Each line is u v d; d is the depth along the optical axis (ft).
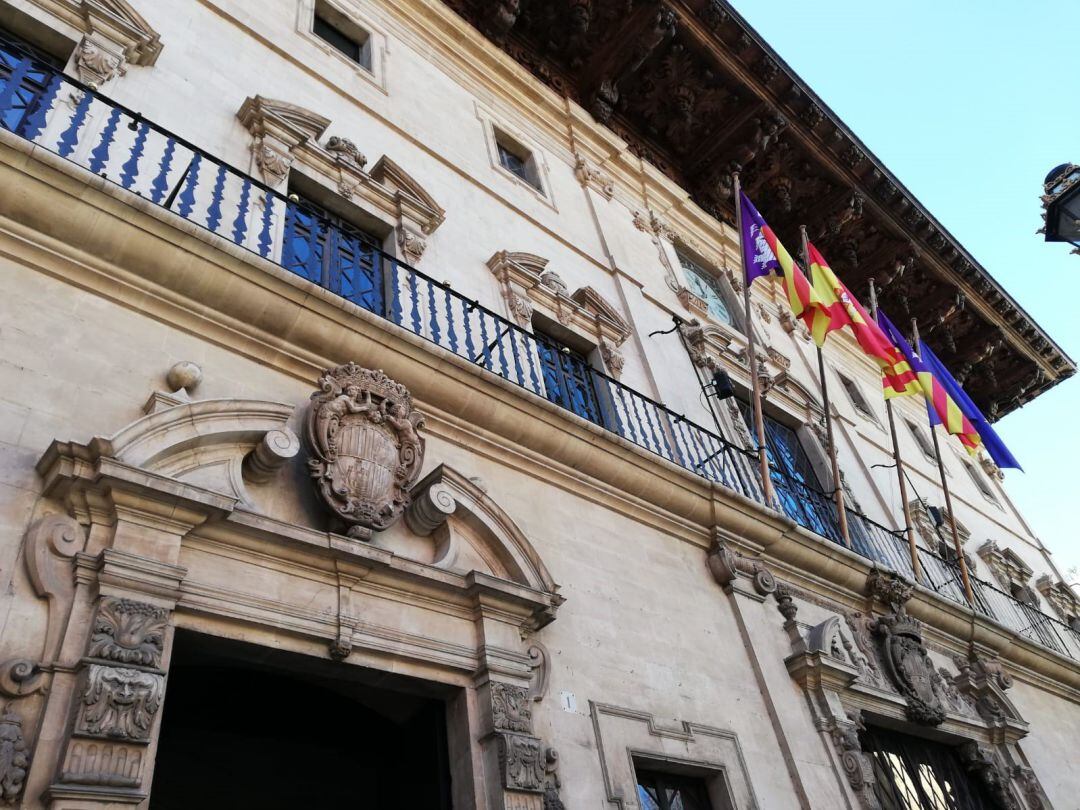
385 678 20.16
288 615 18.37
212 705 20.21
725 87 59.47
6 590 14.93
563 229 44.98
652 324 44.91
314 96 34.96
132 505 16.66
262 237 25.94
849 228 71.56
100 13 27.30
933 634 45.29
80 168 19.42
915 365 52.42
